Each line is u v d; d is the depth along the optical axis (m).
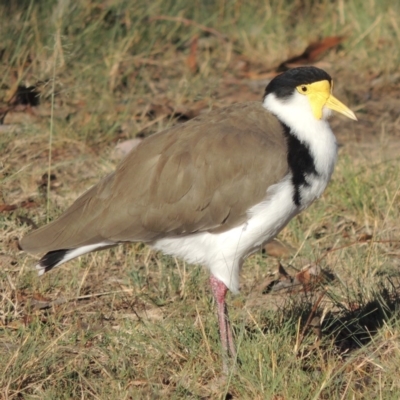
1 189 13.54
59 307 11.01
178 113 16.52
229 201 9.73
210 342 10.05
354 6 20.53
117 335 10.25
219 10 20.58
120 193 9.89
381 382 9.23
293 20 21.02
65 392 9.22
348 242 12.59
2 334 10.38
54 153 14.92
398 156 14.32
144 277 11.70
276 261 12.26
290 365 9.48
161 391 9.30
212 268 9.98
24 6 17.95
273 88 10.09
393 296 11.05
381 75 18.89
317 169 9.91
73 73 16.89
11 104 16.14
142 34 19.06
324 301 11.10
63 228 9.96
